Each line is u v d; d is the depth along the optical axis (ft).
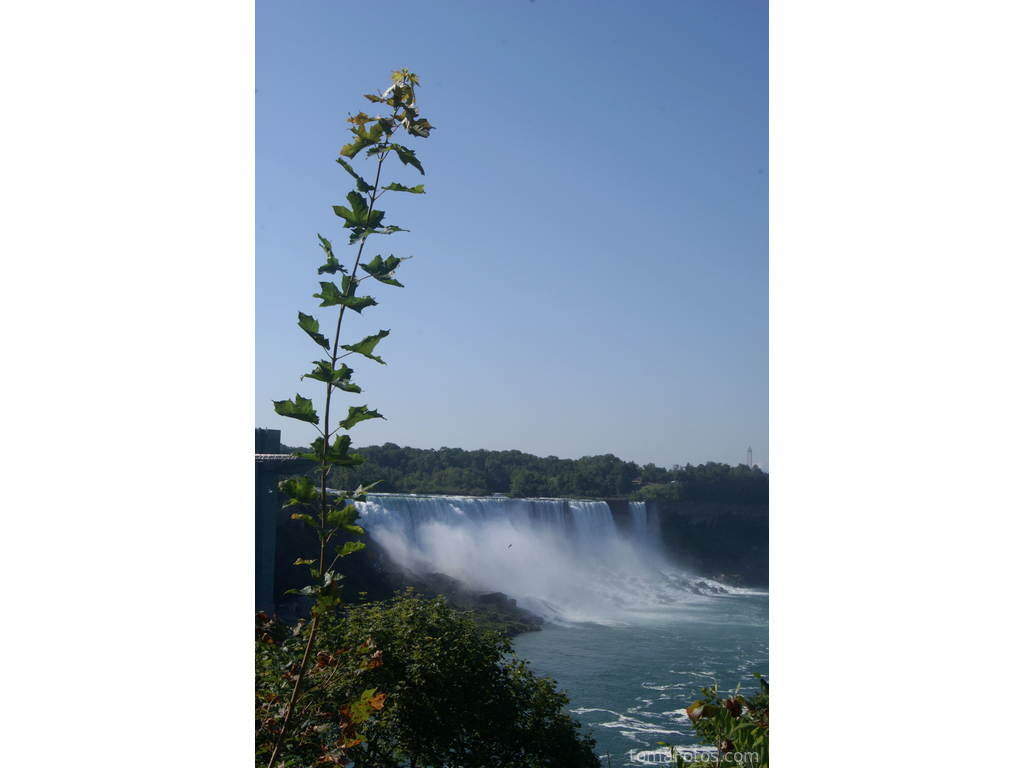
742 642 136.15
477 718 39.22
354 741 7.57
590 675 103.91
